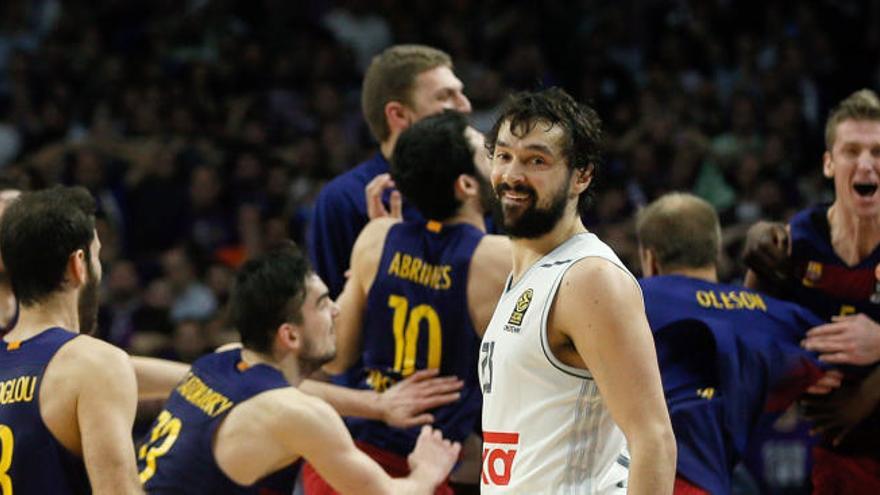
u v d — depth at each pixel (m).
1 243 10.85
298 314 12.07
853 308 13.42
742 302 13.02
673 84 33.81
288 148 33.28
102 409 10.12
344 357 13.45
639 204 28.55
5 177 14.85
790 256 13.64
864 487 13.68
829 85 34.28
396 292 12.86
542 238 9.60
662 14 36.69
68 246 10.75
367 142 33.47
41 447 10.21
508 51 36.47
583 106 9.67
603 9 37.97
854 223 13.17
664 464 8.84
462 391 12.76
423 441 12.43
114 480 9.97
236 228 31.12
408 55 14.58
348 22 38.09
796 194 29.69
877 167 12.88
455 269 12.58
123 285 27.94
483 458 9.84
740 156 31.00
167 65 36.62
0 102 35.66
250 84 35.34
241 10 38.81
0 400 10.37
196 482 11.50
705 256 13.34
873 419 13.50
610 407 9.03
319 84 34.53
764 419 14.23
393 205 13.80
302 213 30.03
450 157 12.56
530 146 9.36
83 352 10.33
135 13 38.53
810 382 12.92
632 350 8.98
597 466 9.41
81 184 31.30
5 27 38.62
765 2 36.53
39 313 10.79
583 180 9.60
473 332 12.58
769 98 33.12
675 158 30.36
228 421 11.56
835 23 35.97
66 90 34.94
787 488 19.28
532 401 9.44
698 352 12.89
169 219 31.08
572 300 9.17
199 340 25.31
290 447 11.51
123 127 34.09
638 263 26.31
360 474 11.61
